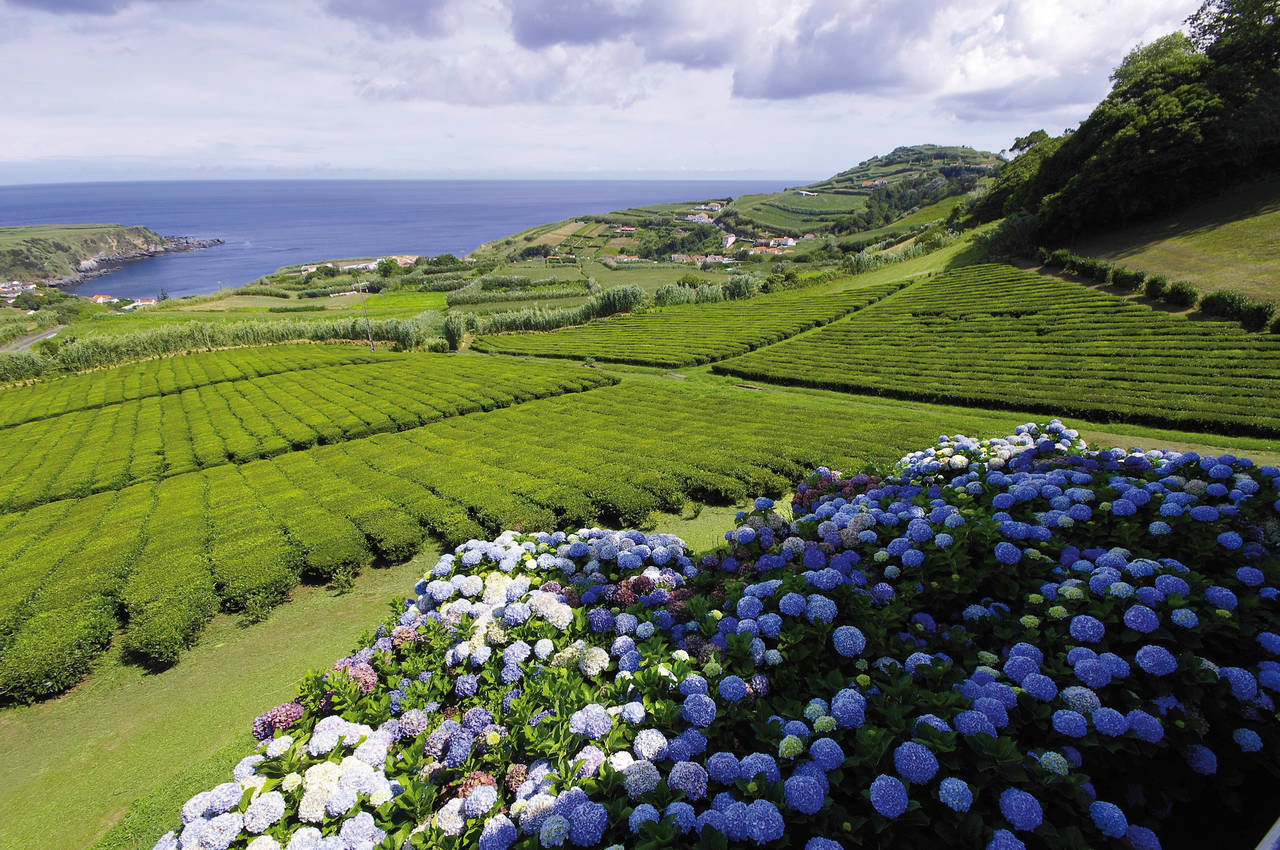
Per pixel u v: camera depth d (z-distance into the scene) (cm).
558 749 591
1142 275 4178
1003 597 749
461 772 638
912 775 484
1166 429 2286
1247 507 812
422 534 1831
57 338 8294
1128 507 836
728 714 615
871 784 495
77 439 3481
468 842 546
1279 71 5138
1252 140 4956
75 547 1934
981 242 7156
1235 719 553
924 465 1237
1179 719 532
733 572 967
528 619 854
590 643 798
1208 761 519
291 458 2820
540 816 519
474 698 757
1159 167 5200
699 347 4906
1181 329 3284
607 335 6144
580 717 607
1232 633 604
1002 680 610
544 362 5153
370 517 1938
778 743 554
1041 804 483
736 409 3116
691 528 1855
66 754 1146
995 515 867
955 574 753
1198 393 2484
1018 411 2725
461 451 2667
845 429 2561
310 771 619
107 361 6309
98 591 1616
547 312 7550
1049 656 630
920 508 950
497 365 5009
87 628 1424
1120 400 2527
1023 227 6159
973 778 501
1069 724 523
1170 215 5369
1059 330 3747
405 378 4594
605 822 500
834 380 3484
